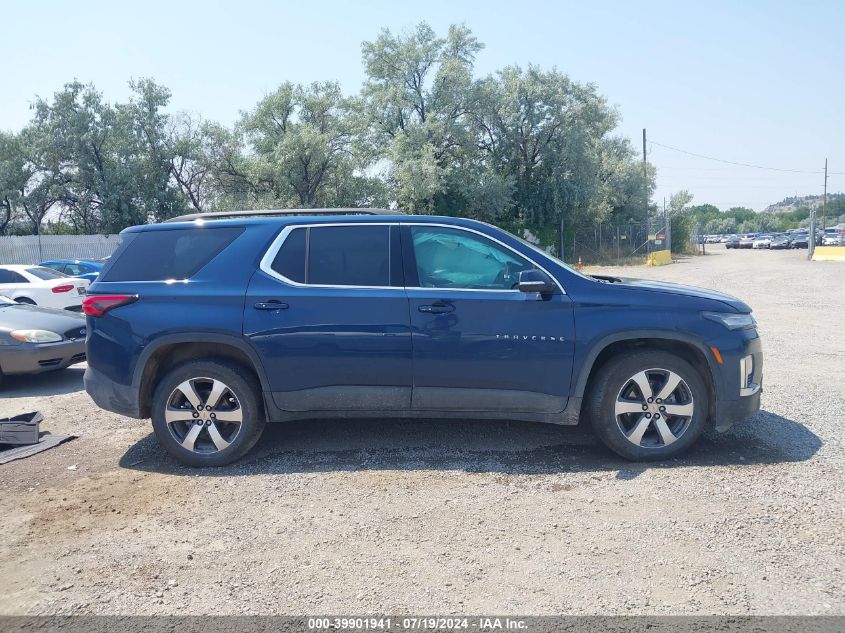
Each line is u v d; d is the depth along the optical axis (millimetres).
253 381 4754
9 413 6633
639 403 4547
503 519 3701
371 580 3100
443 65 41719
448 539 3484
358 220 4852
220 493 4219
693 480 4172
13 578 3230
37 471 4750
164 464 4824
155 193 42156
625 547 3334
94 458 5020
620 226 46406
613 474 4336
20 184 41625
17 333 7656
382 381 4637
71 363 8117
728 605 2816
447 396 4625
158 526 3756
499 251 4734
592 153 48094
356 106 42969
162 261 4918
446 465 4594
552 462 4609
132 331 4730
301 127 40312
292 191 42000
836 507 3705
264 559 3336
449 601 2908
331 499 4055
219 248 4883
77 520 3873
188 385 4691
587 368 4527
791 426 5258
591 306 4543
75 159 40875
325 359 4625
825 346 9047
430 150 39562
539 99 43969
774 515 3629
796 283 20625
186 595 3023
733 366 4512
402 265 4730
